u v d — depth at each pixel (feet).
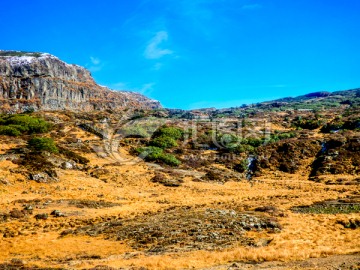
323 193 186.09
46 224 123.34
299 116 490.49
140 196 187.93
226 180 248.32
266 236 101.09
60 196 169.17
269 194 195.21
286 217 125.80
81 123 381.81
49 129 339.98
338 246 83.46
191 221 114.21
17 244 98.22
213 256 77.77
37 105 643.45
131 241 99.71
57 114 450.71
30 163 198.70
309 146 295.28
